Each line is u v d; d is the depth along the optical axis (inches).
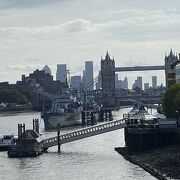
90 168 6678.2
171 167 6097.4
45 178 6097.4
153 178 5797.2
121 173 6230.3
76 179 5984.3
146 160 6879.9
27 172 6530.5
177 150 7101.4
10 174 6422.2
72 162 7244.1
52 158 7711.6
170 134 7790.4
